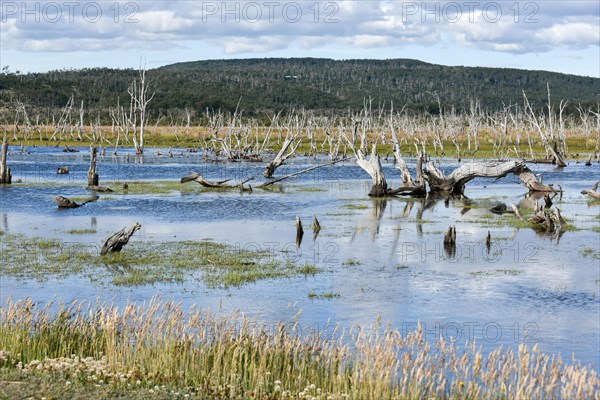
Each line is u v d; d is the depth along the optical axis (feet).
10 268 160.04
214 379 79.36
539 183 351.25
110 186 364.79
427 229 225.56
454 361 84.12
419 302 135.03
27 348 88.58
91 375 79.82
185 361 83.82
